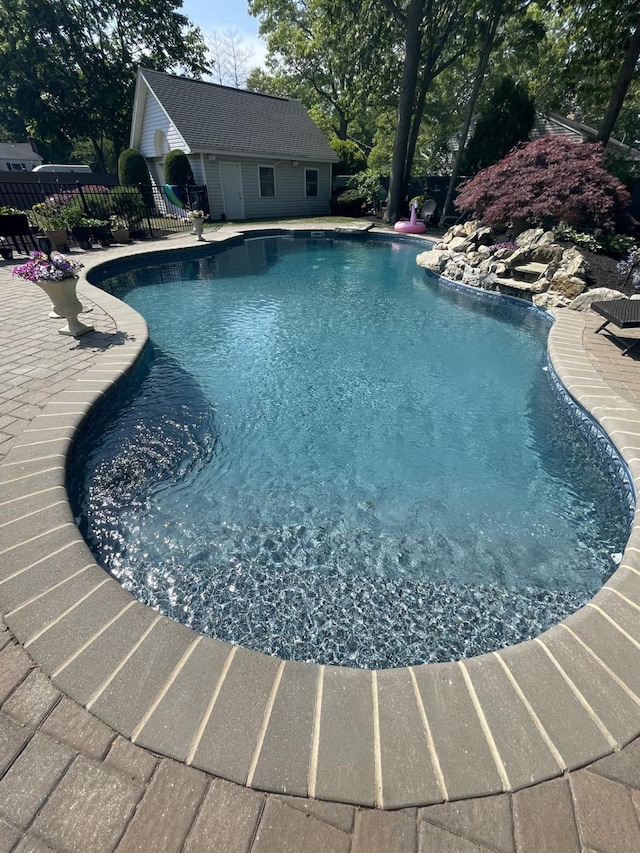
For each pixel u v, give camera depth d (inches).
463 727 57.1
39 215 399.9
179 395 173.3
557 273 274.5
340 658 82.0
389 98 751.1
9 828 46.4
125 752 53.2
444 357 218.2
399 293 338.0
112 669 63.0
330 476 131.4
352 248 523.8
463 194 401.1
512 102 582.2
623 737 56.3
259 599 92.7
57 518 91.8
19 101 887.1
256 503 119.5
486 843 46.4
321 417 162.9
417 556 104.1
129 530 108.0
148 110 629.3
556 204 304.8
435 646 84.4
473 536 110.3
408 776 51.7
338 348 227.3
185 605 90.6
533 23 559.5
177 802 48.8
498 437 152.5
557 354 189.5
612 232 322.0
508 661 65.9
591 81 641.6
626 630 70.8
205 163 606.5
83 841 45.4
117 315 225.6
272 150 670.5
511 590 95.8
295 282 366.3
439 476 132.6
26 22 815.7
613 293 244.2
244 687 61.5
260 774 51.5
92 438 139.5
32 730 55.2
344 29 657.0
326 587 95.8
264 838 46.1
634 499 111.3
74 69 911.7
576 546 107.7
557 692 61.6
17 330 203.5
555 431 156.1
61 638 67.1
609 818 48.5
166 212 692.7
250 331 249.3
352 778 51.4
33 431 122.6
